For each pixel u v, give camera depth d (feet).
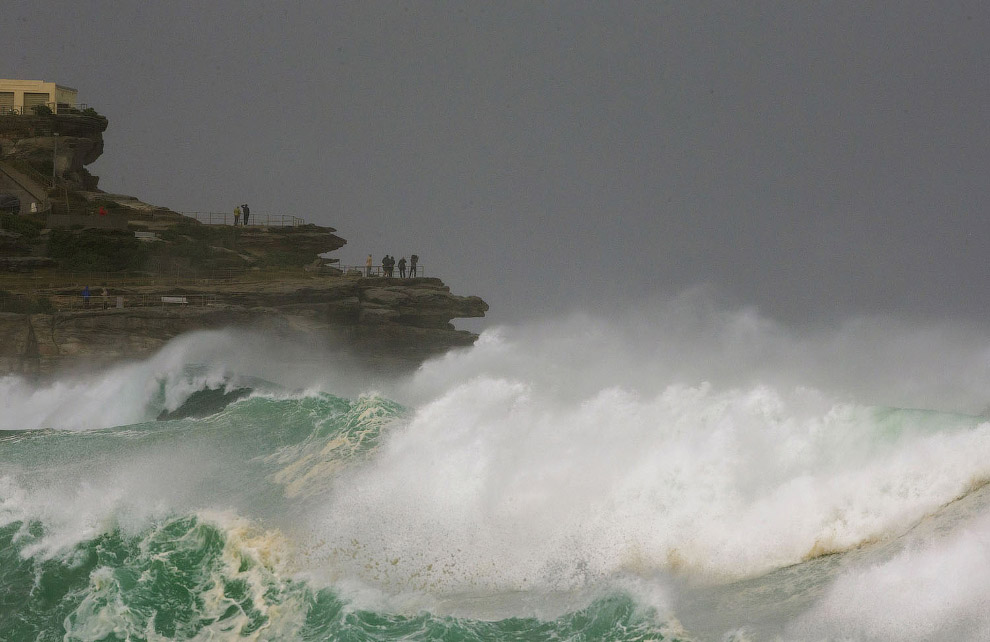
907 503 164.96
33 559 172.24
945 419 184.14
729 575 161.38
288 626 150.00
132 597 157.58
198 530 176.86
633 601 144.56
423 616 148.77
